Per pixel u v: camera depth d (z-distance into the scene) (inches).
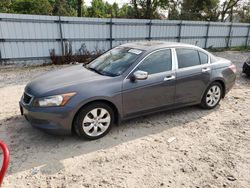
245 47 785.6
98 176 120.0
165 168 128.0
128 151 143.0
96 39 487.8
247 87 298.4
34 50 428.8
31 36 418.6
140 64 164.7
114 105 155.4
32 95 144.2
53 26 434.0
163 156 139.0
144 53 168.9
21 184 112.9
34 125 144.0
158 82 169.9
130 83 158.7
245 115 205.2
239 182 119.3
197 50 197.9
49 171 122.6
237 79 339.9
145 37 558.3
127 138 158.1
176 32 610.5
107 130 158.9
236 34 757.3
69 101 140.5
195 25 641.0
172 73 177.3
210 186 115.6
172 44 188.1
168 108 184.4
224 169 129.0
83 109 145.6
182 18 1072.2
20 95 243.3
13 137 154.9
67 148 143.9
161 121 186.2
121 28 512.4
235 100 244.1
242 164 134.0
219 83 211.9
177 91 182.9
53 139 153.6
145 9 930.7
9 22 393.4
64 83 149.2
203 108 212.1
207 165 132.0
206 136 165.3
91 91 145.5
